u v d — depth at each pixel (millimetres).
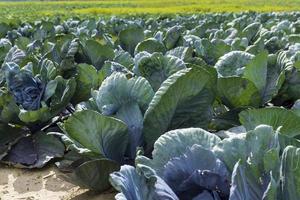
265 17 9445
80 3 31859
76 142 2514
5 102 2900
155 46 3885
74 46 3721
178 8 21359
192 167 1957
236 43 4180
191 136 2064
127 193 1842
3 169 2930
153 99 2361
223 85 2848
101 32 6906
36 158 2924
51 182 2789
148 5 27562
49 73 3146
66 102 2996
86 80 3170
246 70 2965
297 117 2281
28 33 6680
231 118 2842
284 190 1792
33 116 2918
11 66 3133
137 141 2480
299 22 6730
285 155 1791
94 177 2480
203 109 2420
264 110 2309
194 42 4293
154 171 1912
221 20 9852
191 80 2334
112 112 2531
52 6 27625
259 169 1858
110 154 2480
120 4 29125
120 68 3279
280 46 4344
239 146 1972
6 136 3020
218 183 1928
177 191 1945
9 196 2691
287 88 3102
